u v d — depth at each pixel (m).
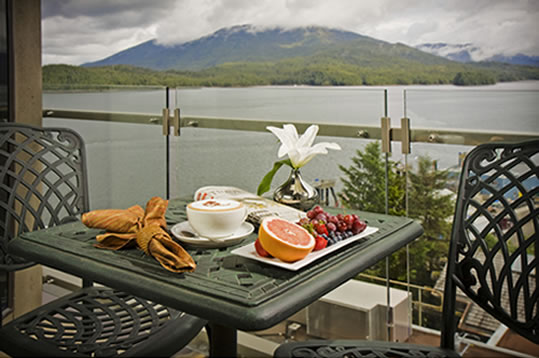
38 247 1.02
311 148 1.31
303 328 2.00
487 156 1.23
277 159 2.02
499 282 1.15
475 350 1.76
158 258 0.88
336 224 1.04
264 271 0.86
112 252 0.97
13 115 2.28
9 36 2.24
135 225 1.02
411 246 1.79
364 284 1.88
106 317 1.30
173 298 0.78
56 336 1.19
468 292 1.19
